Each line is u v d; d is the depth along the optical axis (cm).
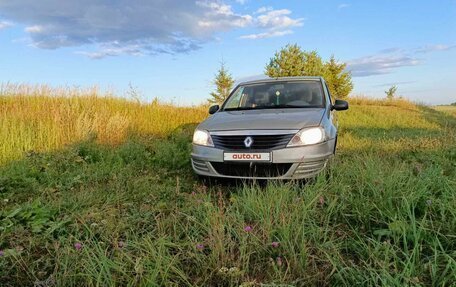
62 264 228
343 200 333
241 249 242
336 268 220
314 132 428
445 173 455
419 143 729
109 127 853
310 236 267
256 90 600
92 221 314
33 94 1159
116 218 326
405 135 1087
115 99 1265
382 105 2861
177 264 237
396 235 265
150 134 989
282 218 279
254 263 244
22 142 696
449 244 250
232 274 217
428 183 350
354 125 1588
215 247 245
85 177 497
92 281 211
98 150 672
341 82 3291
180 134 945
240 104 582
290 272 227
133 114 1150
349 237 279
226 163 439
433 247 244
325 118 477
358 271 214
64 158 593
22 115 855
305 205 319
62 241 267
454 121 1848
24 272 238
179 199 389
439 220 288
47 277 230
